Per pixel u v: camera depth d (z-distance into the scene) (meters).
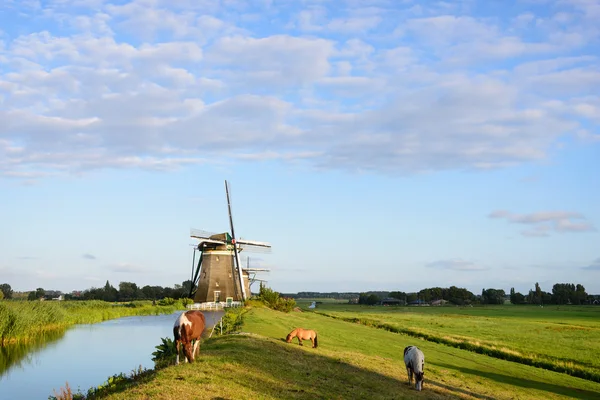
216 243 99.62
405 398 22.00
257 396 16.89
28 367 34.84
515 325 88.81
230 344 26.44
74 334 54.78
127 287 188.62
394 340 52.44
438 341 61.03
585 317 118.00
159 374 18.23
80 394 22.75
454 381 30.11
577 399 32.25
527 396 30.19
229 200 102.19
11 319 47.16
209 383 17.22
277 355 24.98
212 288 97.25
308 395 18.45
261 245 106.88
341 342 42.03
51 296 175.38
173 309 95.75
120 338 51.19
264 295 89.25
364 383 23.08
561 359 49.25
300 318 65.88
